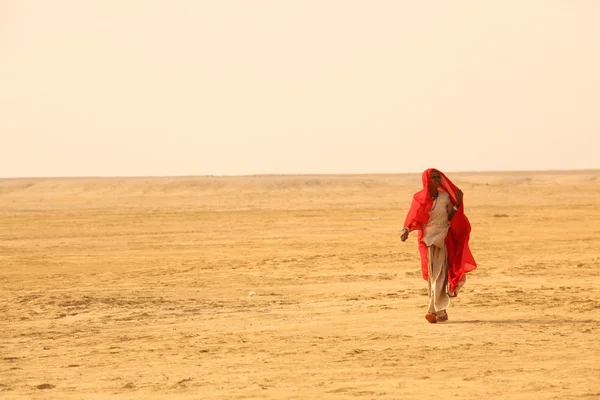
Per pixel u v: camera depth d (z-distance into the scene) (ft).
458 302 60.03
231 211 216.54
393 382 35.83
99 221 177.47
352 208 232.12
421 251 52.60
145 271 89.86
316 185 358.43
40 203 280.72
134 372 39.34
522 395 33.12
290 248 115.65
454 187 51.98
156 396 34.50
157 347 45.62
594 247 108.58
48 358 43.50
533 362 39.24
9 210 234.58
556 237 126.21
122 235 142.41
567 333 46.68
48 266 97.40
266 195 322.34
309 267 89.56
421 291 67.26
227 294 69.21
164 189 347.97
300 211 213.05
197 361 41.47
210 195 324.60
